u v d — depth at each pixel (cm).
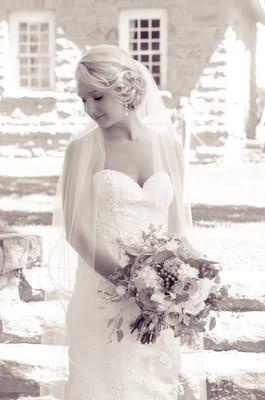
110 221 317
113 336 313
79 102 1566
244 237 752
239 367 476
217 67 1518
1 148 1588
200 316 308
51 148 1576
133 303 314
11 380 488
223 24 1508
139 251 305
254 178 1177
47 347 353
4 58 1605
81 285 321
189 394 333
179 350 326
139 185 325
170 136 335
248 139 1612
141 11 1543
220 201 912
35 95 1572
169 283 303
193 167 1370
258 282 560
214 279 315
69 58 1573
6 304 558
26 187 1051
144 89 325
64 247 328
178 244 313
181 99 1510
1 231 598
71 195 319
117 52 314
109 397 312
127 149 325
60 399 323
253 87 1616
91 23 1560
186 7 1521
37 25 1644
